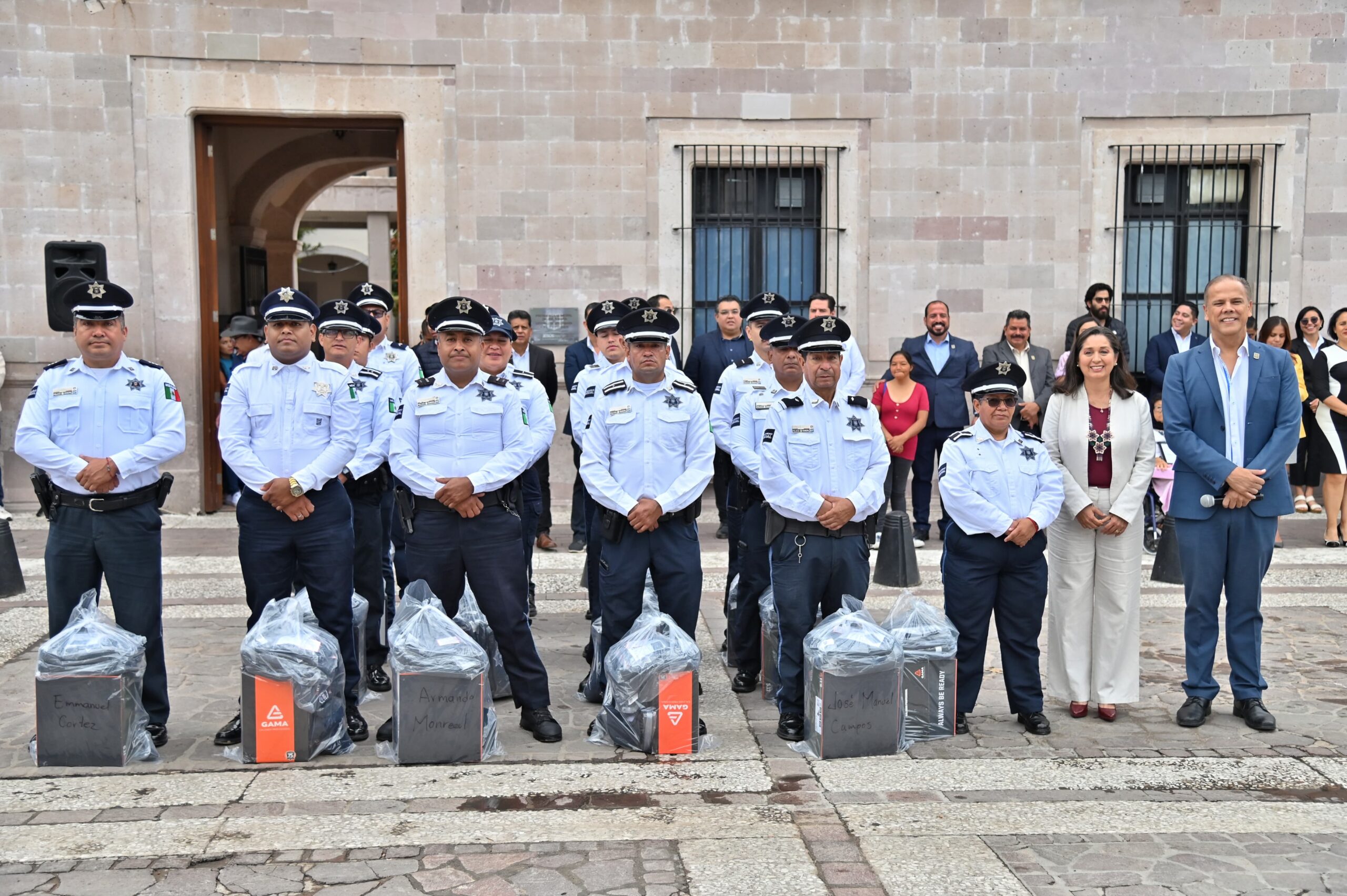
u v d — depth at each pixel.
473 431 5.07
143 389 5.05
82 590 5.00
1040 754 4.96
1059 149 11.32
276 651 4.82
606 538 5.27
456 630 4.92
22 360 10.77
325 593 5.14
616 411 5.27
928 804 4.39
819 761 4.88
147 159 10.72
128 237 10.76
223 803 4.39
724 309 8.35
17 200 10.62
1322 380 9.43
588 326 6.97
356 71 10.84
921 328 11.40
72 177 10.66
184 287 10.85
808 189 11.45
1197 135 11.38
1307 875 3.79
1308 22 11.32
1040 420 9.89
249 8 10.67
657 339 5.21
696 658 5.00
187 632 6.93
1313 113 11.39
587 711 5.56
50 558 4.97
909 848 4.00
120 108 10.64
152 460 4.95
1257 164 11.46
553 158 11.06
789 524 5.14
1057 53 11.25
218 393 11.34
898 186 11.30
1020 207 11.34
